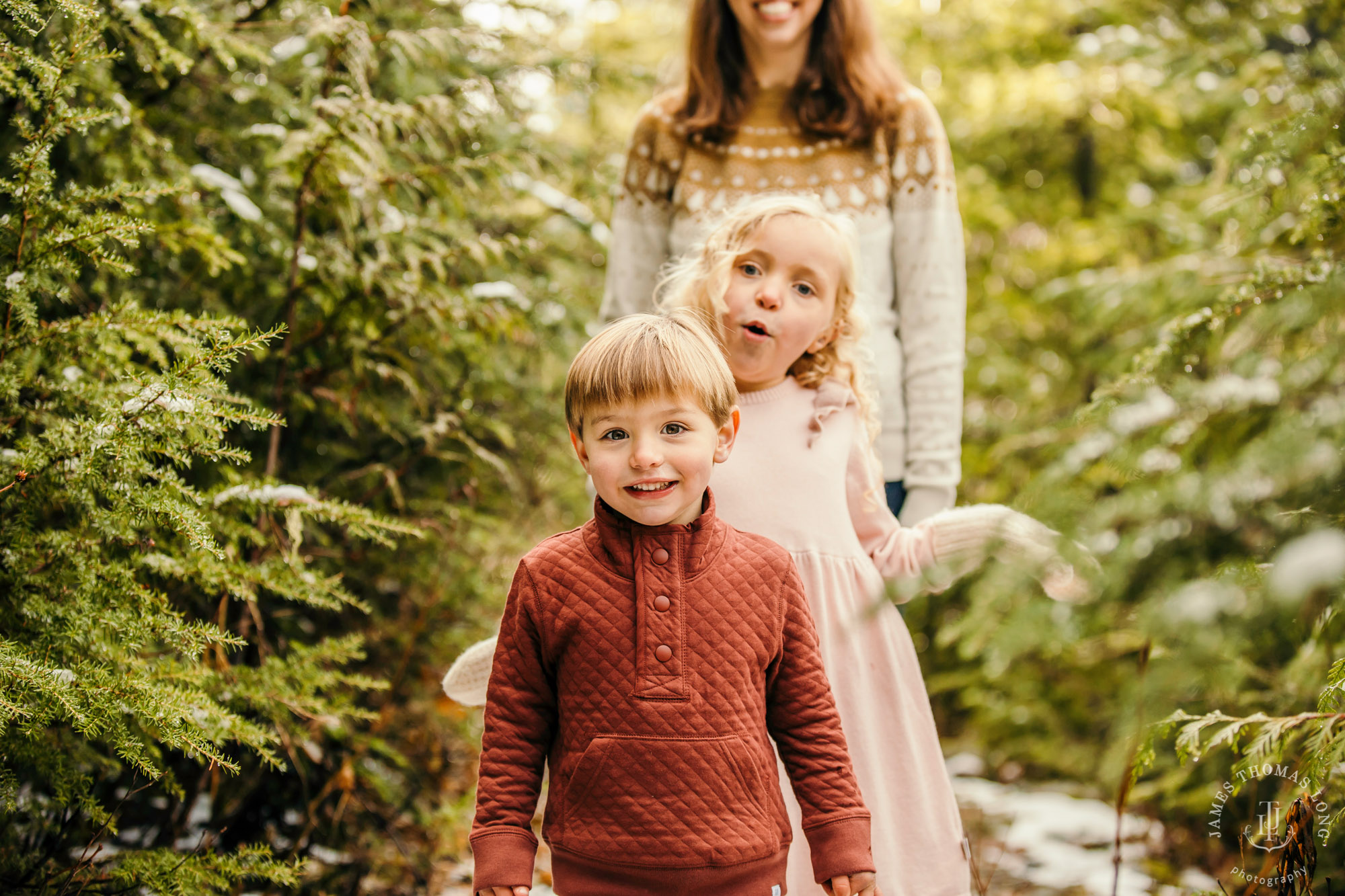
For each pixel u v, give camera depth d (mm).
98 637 1440
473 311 2148
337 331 2135
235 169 2359
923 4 4988
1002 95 4719
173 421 1432
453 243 2367
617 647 1303
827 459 1656
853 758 1553
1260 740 1413
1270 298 1328
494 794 1311
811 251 1653
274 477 2016
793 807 1532
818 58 2053
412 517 2443
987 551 887
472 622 2648
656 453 1315
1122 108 4566
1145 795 2244
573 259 2908
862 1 2059
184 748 1555
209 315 1983
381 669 2547
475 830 1297
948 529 1632
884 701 1599
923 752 1617
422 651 2545
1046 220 4816
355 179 2068
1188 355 1342
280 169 2135
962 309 2014
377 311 2158
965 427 4219
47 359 1558
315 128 1887
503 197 2525
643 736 1270
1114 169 4875
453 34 2320
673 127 2090
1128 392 1079
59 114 1493
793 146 2037
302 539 2008
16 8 1448
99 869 1604
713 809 1258
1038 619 825
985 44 4809
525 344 2617
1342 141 1430
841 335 1758
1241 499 789
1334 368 898
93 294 2014
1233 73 3715
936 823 1584
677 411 1333
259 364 2203
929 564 1623
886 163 2018
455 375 2443
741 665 1320
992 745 3428
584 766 1274
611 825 1256
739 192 2020
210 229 1953
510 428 2654
